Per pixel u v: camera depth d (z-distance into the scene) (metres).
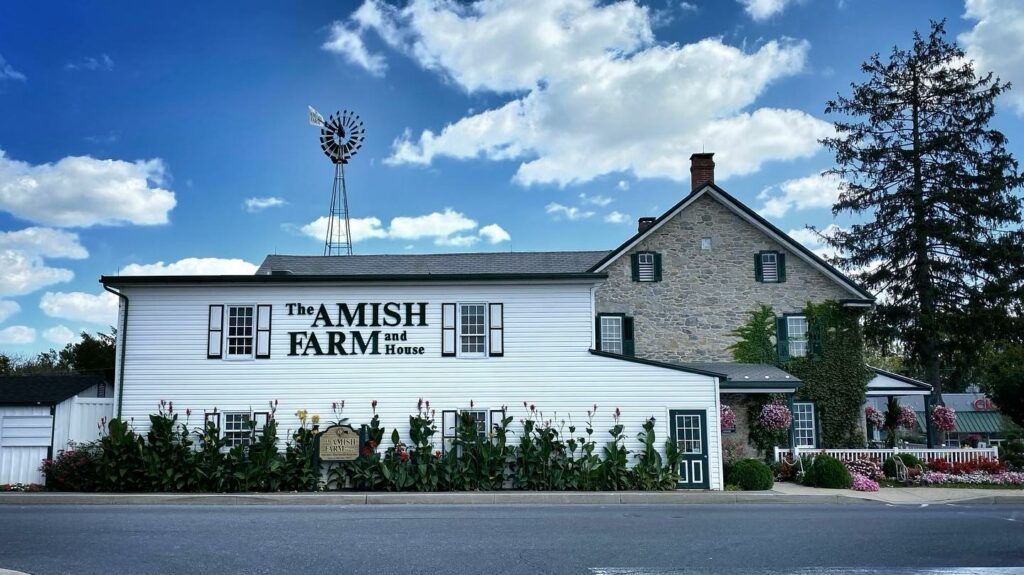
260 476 18.47
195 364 20.08
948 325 30.70
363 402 20.12
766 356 26.25
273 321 20.38
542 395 20.22
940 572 8.93
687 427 20.05
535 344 20.44
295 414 19.98
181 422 19.80
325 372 20.22
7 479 19.06
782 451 22.55
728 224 27.16
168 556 9.35
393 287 20.59
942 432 31.92
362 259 29.64
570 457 19.36
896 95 33.25
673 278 26.80
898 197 32.53
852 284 26.50
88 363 39.44
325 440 19.20
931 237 31.42
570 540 10.81
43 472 18.98
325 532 11.39
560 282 20.66
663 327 26.50
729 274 26.83
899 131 33.47
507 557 9.47
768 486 19.66
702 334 26.50
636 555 9.70
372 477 18.75
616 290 26.67
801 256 26.86
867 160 33.16
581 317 20.52
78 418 19.72
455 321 20.53
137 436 19.36
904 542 10.96
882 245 32.56
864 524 12.87
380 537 10.93
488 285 20.66
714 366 25.66
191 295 20.33
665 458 19.78
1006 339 31.62
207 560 9.12
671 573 8.66
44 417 19.42
